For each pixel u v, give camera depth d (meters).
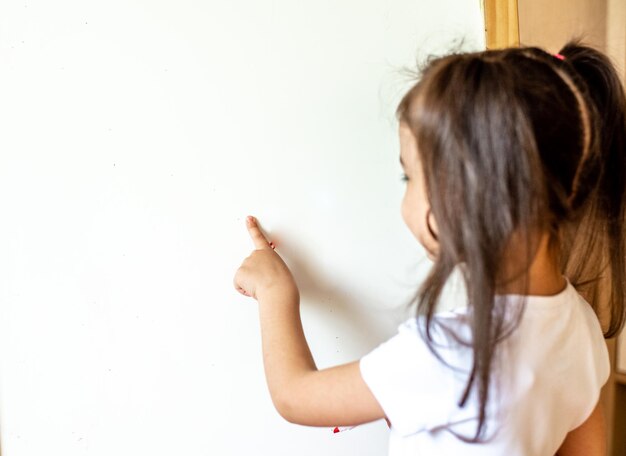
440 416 0.51
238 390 0.75
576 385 0.58
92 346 0.68
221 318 0.72
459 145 0.46
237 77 0.68
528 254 0.48
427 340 0.50
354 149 0.74
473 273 0.47
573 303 0.57
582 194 0.54
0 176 0.63
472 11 0.77
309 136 0.72
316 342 0.77
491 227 0.46
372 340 0.79
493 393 0.51
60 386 0.68
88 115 0.65
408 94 0.52
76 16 0.63
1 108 0.63
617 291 0.70
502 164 0.46
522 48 0.54
